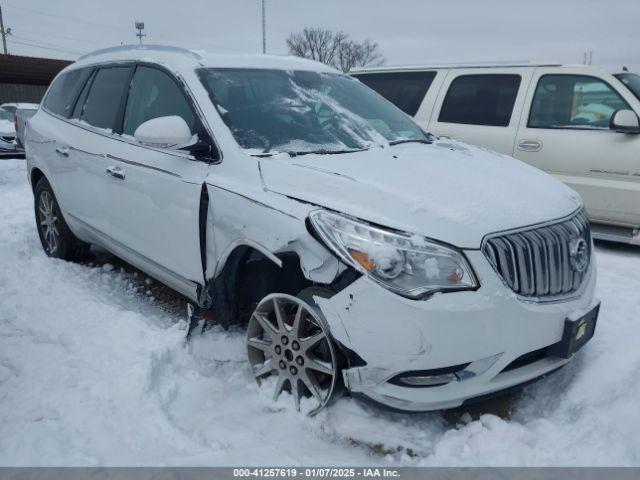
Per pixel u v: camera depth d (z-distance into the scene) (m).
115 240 4.12
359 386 2.60
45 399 2.82
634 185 5.38
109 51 4.64
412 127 4.14
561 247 2.78
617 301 4.18
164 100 3.68
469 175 3.05
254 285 3.27
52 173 4.78
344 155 3.17
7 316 3.71
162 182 3.47
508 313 2.51
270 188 2.88
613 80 5.60
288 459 2.53
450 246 2.47
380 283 2.45
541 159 5.83
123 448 2.53
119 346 3.31
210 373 3.26
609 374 3.08
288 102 3.63
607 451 2.50
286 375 2.90
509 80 6.16
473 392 2.55
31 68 27.62
